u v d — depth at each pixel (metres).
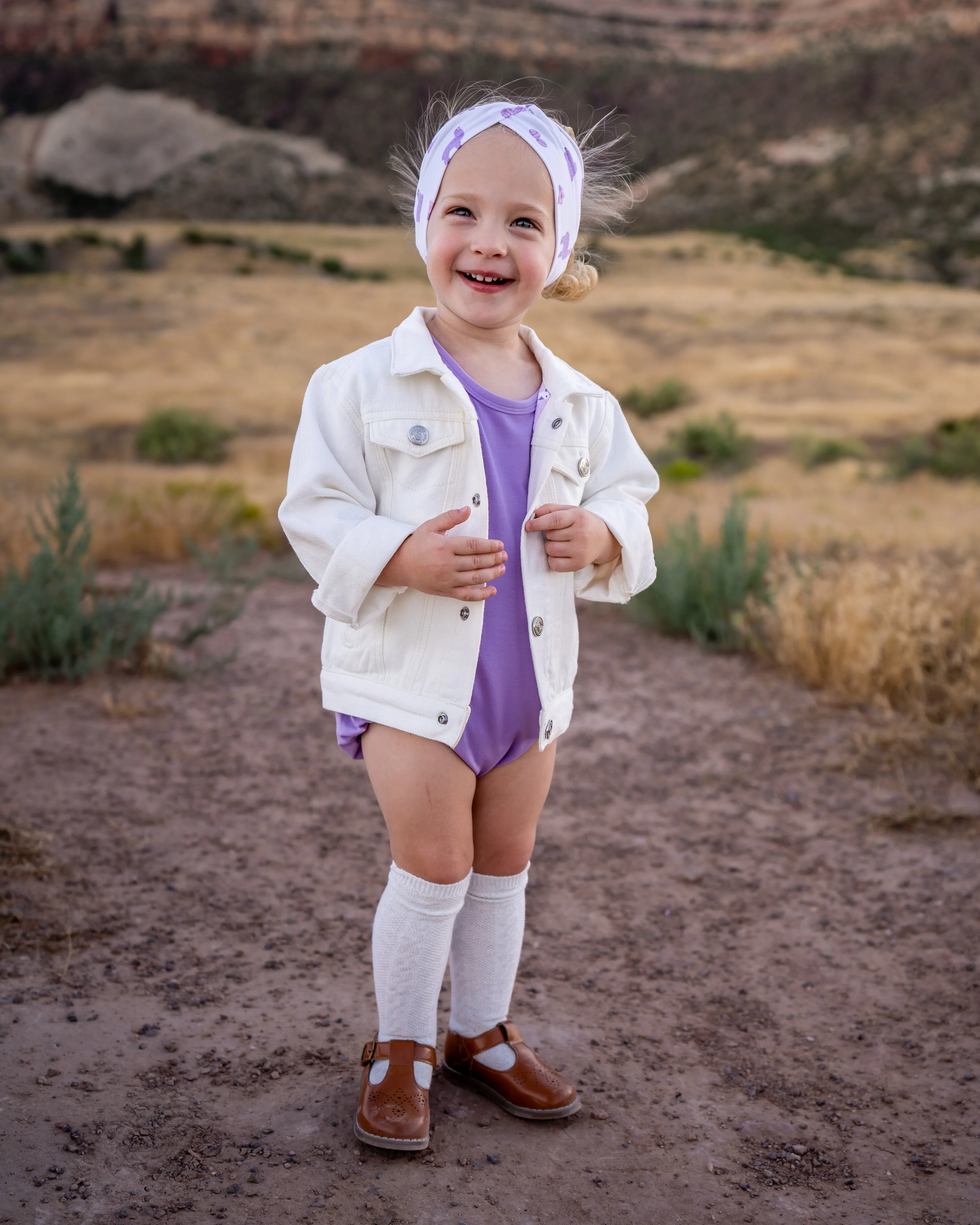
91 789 3.82
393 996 2.04
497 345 1.99
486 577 1.74
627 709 5.12
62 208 152.88
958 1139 2.19
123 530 8.22
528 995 2.70
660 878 3.43
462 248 1.86
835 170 141.38
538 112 1.89
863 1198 1.99
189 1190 1.87
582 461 2.05
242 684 5.21
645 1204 1.93
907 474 18.08
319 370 1.93
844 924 3.15
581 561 1.94
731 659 5.95
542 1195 1.93
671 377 37.44
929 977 2.86
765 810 3.98
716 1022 2.62
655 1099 2.28
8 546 6.80
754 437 24.09
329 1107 2.15
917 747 4.48
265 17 189.12
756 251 105.75
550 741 2.02
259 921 2.98
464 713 1.88
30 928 2.80
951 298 65.69
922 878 3.44
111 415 27.67
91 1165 1.92
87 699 4.82
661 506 11.67
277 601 7.02
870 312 53.81
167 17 185.62
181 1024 2.43
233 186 157.25
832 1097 2.33
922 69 157.38
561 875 3.43
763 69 183.50
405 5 194.88
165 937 2.85
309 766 4.23
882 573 6.12
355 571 1.77
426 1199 1.89
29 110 167.38
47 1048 2.28
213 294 56.25
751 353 43.06
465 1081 2.26
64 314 48.66
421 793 1.91
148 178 159.12
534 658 1.95
